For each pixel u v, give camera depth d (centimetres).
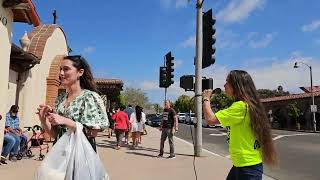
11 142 1124
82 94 398
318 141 2458
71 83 408
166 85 1709
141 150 1655
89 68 418
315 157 1588
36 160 1184
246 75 447
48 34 1803
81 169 368
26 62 1465
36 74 1636
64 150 374
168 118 1430
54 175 368
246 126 431
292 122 5097
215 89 467
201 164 1263
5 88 1048
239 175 431
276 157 438
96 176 378
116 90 3244
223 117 432
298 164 1369
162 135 1442
